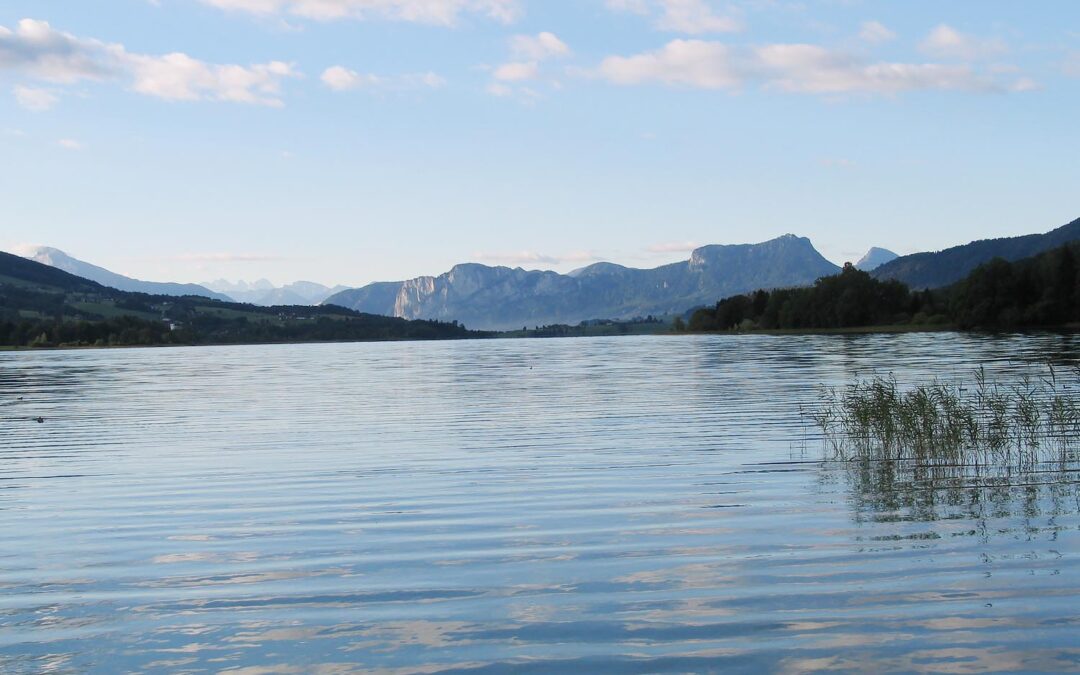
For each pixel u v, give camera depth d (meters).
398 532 17.89
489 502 20.64
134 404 51.84
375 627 12.55
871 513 18.41
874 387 33.56
